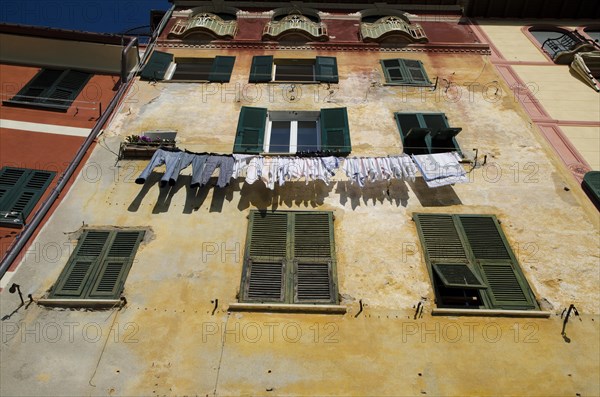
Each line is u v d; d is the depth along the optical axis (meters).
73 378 7.48
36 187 10.56
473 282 8.48
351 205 10.20
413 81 13.80
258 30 16.31
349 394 7.36
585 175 10.88
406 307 8.48
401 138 11.91
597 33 17.09
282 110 12.73
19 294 8.40
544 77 14.53
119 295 8.55
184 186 10.51
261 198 10.28
